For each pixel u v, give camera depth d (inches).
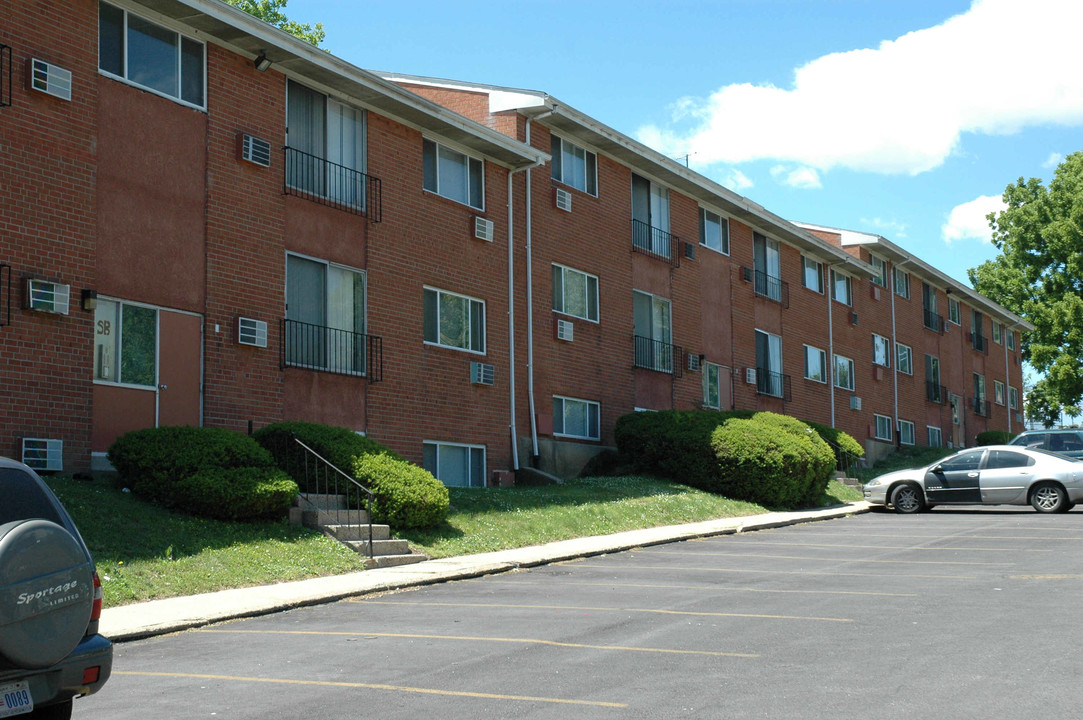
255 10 1406.3
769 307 1390.3
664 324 1179.3
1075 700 279.6
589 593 499.5
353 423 794.8
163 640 398.6
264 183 743.1
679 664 334.3
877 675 312.7
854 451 1337.4
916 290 1875.0
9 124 592.7
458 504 749.9
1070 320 2198.6
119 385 639.1
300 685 317.1
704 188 1221.1
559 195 1027.3
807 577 547.5
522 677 320.5
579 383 1039.6
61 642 245.9
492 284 947.3
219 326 700.7
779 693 293.3
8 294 583.5
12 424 581.3
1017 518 888.9
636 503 855.1
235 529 581.0
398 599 491.8
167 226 674.8
